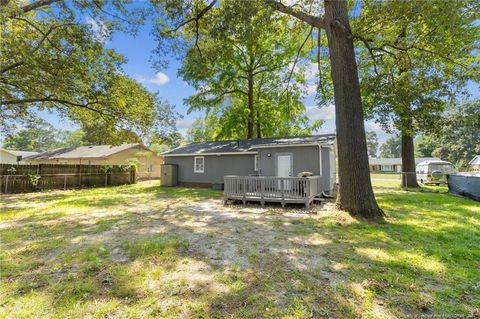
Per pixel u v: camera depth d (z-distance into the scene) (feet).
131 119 45.55
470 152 126.31
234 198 30.73
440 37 26.84
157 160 94.32
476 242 14.80
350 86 22.50
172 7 29.71
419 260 12.19
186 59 38.09
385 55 34.71
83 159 79.15
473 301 8.64
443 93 31.83
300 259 12.56
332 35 23.40
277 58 59.98
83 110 46.47
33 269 11.56
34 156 95.20
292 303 8.59
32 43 33.65
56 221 21.81
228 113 68.74
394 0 21.83
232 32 29.53
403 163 48.39
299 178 27.68
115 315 8.00
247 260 12.52
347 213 21.59
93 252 13.75
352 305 8.45
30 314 8.02
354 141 22.04
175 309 8.31
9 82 34.42
